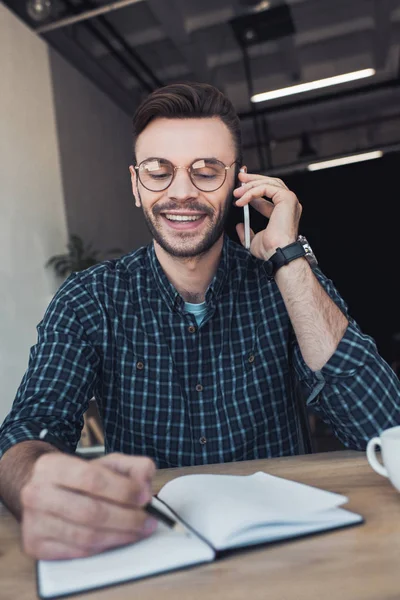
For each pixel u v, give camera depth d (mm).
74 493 574
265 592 496
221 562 561
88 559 572
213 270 1268
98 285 1278
